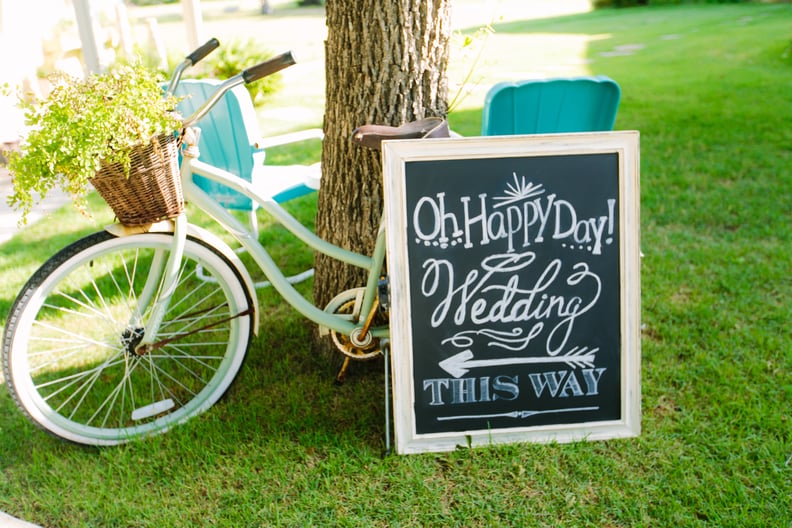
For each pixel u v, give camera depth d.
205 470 2.07
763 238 3.51
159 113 1.85
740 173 4.45
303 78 8.95
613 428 2.13
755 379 2.38
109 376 2.60
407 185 1.97
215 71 7.37
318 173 2.98
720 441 2.09
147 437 2.20
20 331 2.03
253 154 2.74
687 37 11.55
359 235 2.44
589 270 2.06
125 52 7.69
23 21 6.53
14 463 2.14
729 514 1.85
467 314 2.05
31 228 3.99
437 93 2.31
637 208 2.02
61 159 1.75
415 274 2.02
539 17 17.27
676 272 3.17
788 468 1.98
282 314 2.97
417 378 2.07
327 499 1.95
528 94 2.48
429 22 2.21
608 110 2.55
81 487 2.02
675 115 6.04
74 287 3.24
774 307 2.85
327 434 2.19
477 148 1.96
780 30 11.51
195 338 2.83
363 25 2.18
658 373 2.44
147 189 1.95
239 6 28.30
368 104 2.26
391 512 1.91
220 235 3.85
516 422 2.12
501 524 1.86
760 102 6.38
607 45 11.15
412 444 2.09
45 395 2.48
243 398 2.40
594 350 2.10
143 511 1.93
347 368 2.52
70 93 1.82
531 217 2.02
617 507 1.88
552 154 1.99
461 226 2.00
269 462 2.10
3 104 5.03
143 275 3.34
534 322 2.07
